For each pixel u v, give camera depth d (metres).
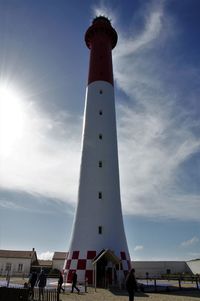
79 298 19.72
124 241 33.16
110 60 44.25
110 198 34.16
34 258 73.62
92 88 40.72
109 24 46.91
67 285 28.03
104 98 39.75
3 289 14.19
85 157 36.78
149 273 69.06
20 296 14.06
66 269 30.83
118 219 33.72
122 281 29.17
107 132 37.81
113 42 47.19
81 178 35.94
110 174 35.53
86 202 33.84
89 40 47.00
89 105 39.81
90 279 28.83
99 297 20.39
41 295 18.48
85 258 30.19
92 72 42.12
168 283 40.12
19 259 68.25
